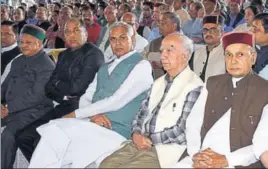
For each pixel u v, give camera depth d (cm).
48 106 413
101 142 333
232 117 291
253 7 546
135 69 360
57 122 339
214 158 278
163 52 320
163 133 310
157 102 327
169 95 318
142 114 331
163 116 315
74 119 344
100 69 384
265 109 287
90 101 385
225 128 292
